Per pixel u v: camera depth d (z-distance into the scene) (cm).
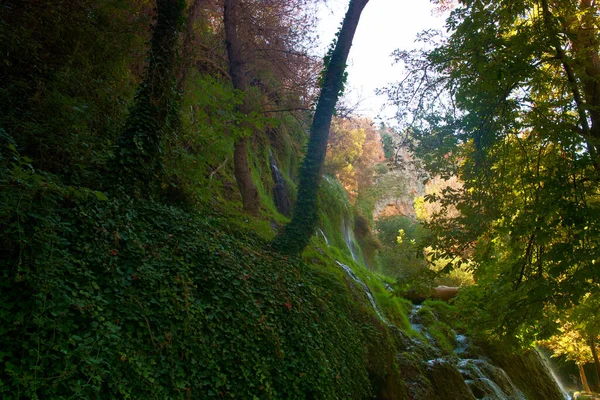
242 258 767
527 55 767
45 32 749
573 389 2861
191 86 1030
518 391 1516
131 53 891
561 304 747
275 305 713
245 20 1309
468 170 909
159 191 764
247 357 593
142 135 678
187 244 654
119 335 455
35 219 454
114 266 512
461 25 817
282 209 1812
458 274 2512
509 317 847
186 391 490
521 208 875
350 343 856
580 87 875
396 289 990
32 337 386
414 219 3906
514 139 923
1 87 655
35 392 367
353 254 2495
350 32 1106
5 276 402
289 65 1391
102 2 821
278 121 977
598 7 867
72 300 429
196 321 553
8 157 549
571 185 761
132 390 443
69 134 671
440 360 1216
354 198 3356
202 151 1066
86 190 531
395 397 927
